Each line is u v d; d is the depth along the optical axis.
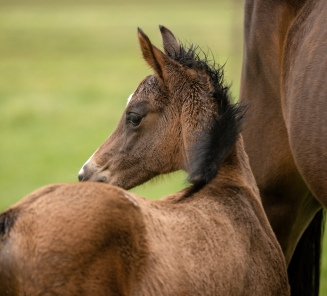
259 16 8.50
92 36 66.25
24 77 38.53
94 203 5.62
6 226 5.53
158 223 6.00
